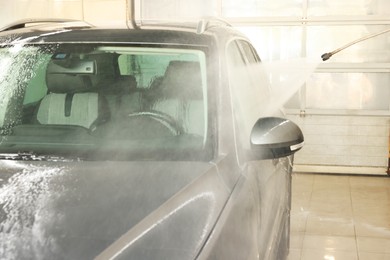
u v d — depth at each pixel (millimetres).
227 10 7047
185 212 1540
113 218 1499
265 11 6957
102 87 2463
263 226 2111
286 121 2252
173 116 2268
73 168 1872
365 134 6863
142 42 2381
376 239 4430
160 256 1320
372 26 6715
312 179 6664
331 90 6914
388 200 5695
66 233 1423
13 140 2205
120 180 1759
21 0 6641
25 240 1392
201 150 2033
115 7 6996
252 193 1979
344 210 5301
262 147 2113
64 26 2705
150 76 2396
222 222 1555
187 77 2303
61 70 2471
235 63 2602
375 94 6832
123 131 2213
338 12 6789
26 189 1689
